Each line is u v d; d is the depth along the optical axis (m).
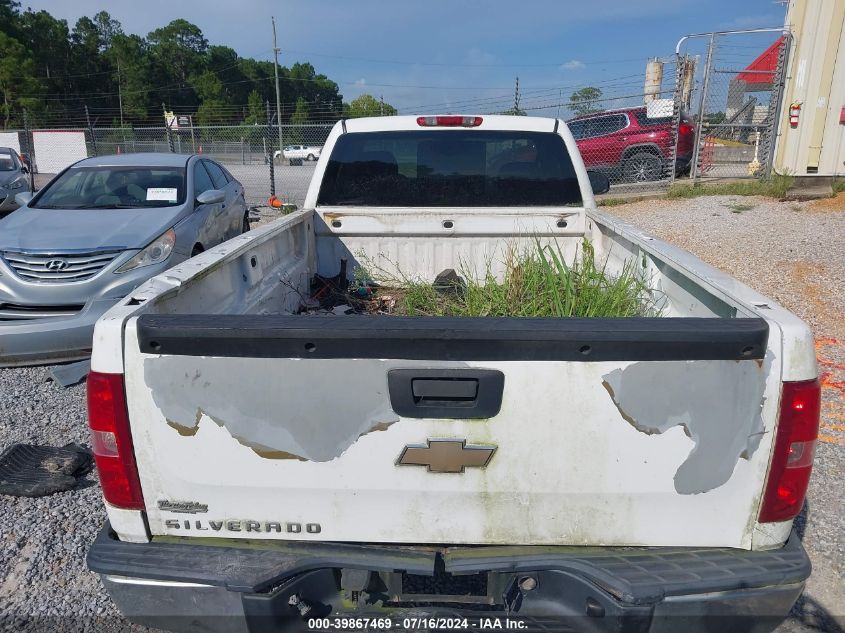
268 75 117.62
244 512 1.92
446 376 1.77
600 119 14.88
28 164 15.25
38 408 4.70
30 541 3.26
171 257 6.04
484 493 1.86
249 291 3.06
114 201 6.96
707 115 13.95
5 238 5.90
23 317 5.41
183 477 1.89
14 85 63.91
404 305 3.78
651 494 1.83
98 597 2.88
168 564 1.87
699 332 1.70
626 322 1.77
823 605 2.78
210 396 1.82
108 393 1.83
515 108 14.07
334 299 4.16
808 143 12.18
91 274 5.56
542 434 1.80
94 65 94.44
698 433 1.78
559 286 3.18
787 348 1.73
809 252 8.42
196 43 113.75
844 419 4.36
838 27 11.55
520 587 1.95
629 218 11.41
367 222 4.28
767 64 14.04
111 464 1.89
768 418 1.77
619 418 1.78
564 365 1.75
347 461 1.85
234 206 8.45
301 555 1.90
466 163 4.26
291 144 22.23
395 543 1.95
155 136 26.36
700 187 13.35
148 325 1.78
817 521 3.33
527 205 4.30
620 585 1.76
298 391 1.80
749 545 1.88
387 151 4.27
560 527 1.89
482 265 4.34
